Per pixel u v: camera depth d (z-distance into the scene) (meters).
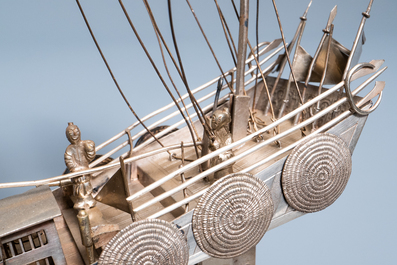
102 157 3.17
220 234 2.48
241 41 2.73
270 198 2.62
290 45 3.63
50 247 2.21
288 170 2.65
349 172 2.95
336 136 2.77
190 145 2.96
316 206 2.93
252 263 3.34
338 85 2.69
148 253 2.22
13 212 2.15
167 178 2.29
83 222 2.10
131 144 3.28
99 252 2.38
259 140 3.29
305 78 3.64
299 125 2.61
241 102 2.86
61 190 2.95
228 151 2.69
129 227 2.15
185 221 2.36
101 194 2.35
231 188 2.41
